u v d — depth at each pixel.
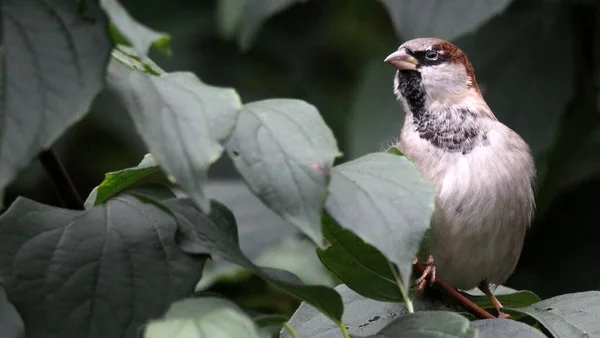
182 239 3.79
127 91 3.17
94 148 10.43
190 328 2.84
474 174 7.01
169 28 10.88
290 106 3.49
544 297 8.91
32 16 3.09
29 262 3.71
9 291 3.64
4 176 2.86
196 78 3.33
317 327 4.86
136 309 3.66
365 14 11.32
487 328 4.36
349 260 4.09
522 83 8.88
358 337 3.61
